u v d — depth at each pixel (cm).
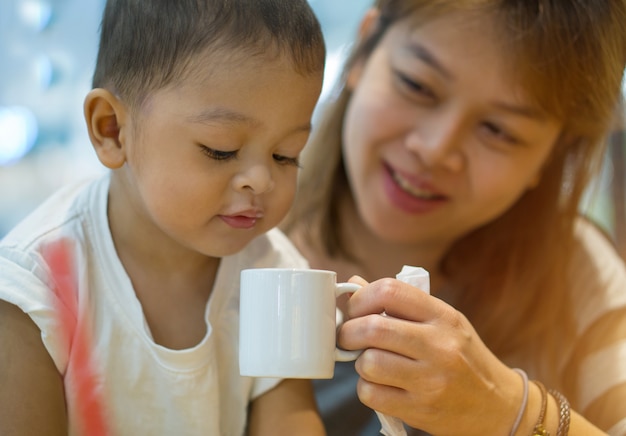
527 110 126
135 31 90
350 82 153
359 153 140
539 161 136
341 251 156
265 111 86
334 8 207
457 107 127
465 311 153
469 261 153
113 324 96
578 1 123
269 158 90
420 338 87
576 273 152
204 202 88
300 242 158
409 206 137
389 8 141
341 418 137
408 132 133
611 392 135
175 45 87
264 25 87
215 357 100
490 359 95
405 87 131
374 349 88
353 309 91
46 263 94
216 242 92
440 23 126
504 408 95
